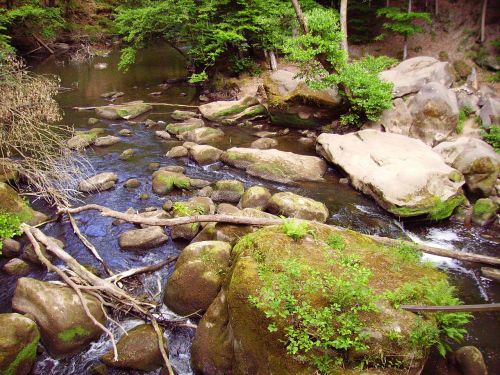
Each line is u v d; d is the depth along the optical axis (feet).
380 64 44.32
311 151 38.68
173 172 32.40
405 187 28.25
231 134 43.09
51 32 83.41
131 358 16.99
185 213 26.05
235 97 53.36
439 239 26.05
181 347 18.03
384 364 13.58
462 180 29.43
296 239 18.48
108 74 69.56
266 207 28.02
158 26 56.85
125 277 21.63
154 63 78.23
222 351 16.22
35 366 17.06
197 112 49.08
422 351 14.07
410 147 33.40
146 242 24.31
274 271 16.40
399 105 37.70
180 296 19.38
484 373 15.53
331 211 28.76
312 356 13.79
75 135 39.52
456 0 53.31
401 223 27.48
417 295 15.79
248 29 55.31
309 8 56.59
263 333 14.69
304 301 14.92
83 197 29.81
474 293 21.01
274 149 36.50
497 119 35.70
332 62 37.60
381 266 17.66
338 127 40.93
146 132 43.29
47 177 29.45
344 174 33.14
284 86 44.24
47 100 29.60
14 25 77.92
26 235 24.63
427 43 53.11
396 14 47.96
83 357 17.58
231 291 16.08
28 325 16.55
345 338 13.96
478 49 48.06
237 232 23.02
